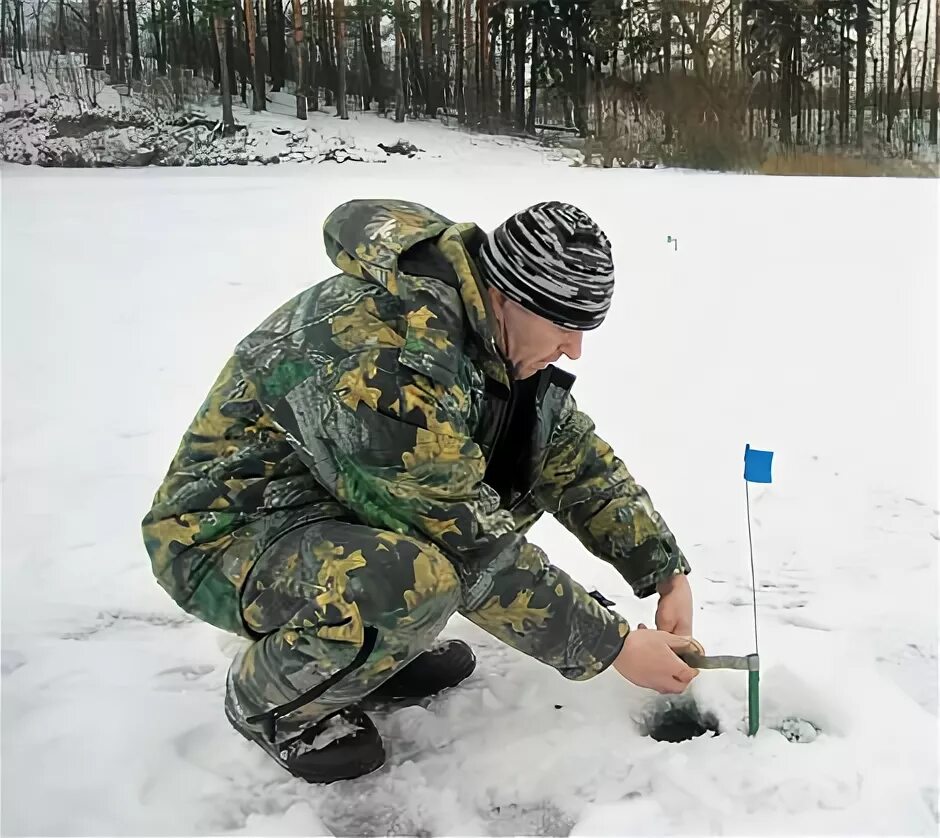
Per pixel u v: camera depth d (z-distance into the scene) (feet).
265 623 4.18
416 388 4.03
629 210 23.21
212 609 4.39
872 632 5.78
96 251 17.56
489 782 4.46
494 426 4.45
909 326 12.96
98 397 10.30
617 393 10.34
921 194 26.21
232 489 4.35
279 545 4.24
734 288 15.17
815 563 6.66
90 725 4.94
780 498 7.69
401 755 4.67
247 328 12.92
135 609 6.21
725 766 4.40
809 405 9.93
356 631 3.96
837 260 17.26
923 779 4.30
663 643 4.46
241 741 4.79
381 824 4.28
